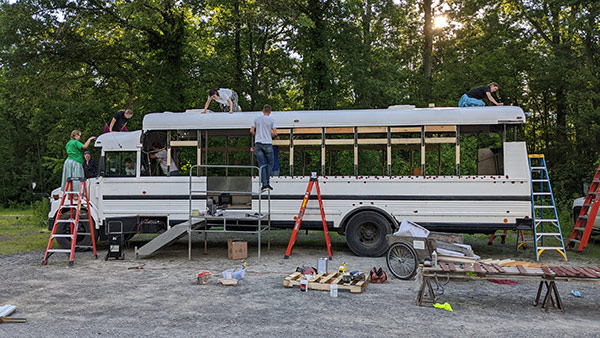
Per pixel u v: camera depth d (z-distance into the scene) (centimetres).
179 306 593
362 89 2073
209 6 2134
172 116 1036
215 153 1297
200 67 2188
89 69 2233
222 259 954
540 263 930
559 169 2217
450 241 792
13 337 470
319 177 988
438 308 593
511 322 536
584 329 511
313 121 1002
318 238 1312
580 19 1978
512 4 2448
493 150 1031
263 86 2409
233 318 541
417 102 2564
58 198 1067
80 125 2359
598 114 1908
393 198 965
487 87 1036
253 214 979
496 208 938
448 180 952
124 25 2134
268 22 2006
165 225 1030
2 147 3956
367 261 925
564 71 2159
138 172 1036
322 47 2059
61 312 564
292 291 680
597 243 1262
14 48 2117
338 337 475
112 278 768
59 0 1969
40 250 1078
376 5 2230
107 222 962
